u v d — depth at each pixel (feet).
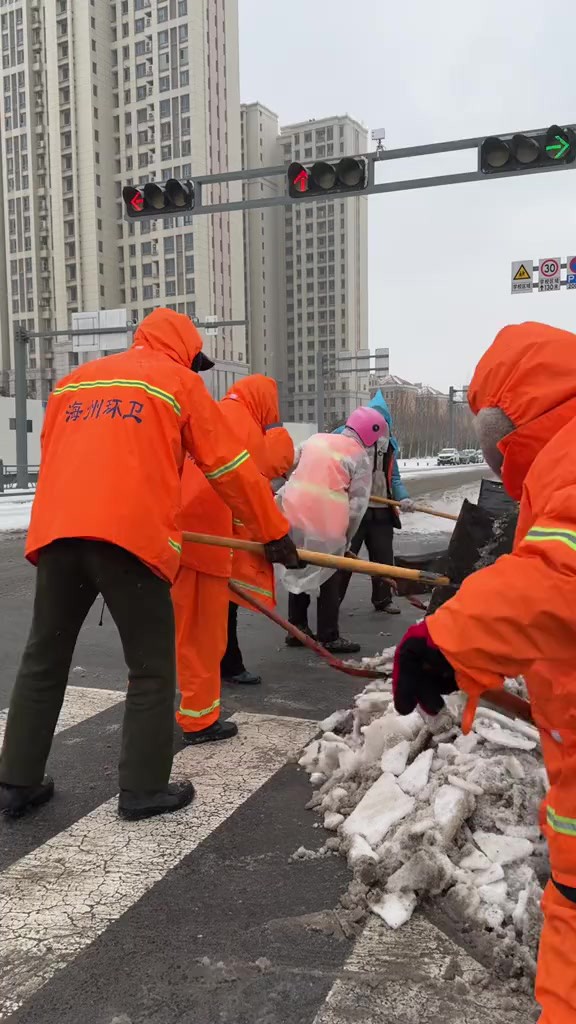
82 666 17.16
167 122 291.38
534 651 4.56
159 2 288.10
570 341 5.53
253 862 8.91
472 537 12.48
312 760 11.49
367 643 19.25
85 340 88.43
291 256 391.86
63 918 7.85
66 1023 6.44
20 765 10.00
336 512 16.97
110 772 11.48
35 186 302.45
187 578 12.01
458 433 359.66
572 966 4.71
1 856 9.08
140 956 7.25
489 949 7.20
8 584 28.84
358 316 395.34
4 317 312.71
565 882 4.77
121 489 9.14
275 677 16.15
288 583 17.62
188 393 9.85
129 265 304.50
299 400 372.79
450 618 4.75
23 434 82.64
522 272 64.80
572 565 4.40
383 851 8.57
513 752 10.44
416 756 10.37
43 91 297.74
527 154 32.24
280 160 383.86
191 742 12.41
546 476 4.88
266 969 7.03
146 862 8.91
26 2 294.87
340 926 7.63
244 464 10.20
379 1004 6.59
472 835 8.85
